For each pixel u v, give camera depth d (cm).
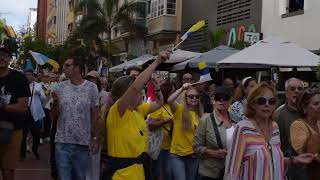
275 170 444
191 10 3180
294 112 589
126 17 3741
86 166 723
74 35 3891
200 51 2772
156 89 768
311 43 1953
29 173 1110
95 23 3762
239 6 2552
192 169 745
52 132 770
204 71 743
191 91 743
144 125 535
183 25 3306
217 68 1395
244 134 450
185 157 746
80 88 727
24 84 661
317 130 543
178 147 743
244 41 2130
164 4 3444
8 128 645
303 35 2008
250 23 2431
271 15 2247
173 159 745
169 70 1834
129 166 515
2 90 644
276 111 605
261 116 455
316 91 552
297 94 579
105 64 3706
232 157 452
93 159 711
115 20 3772
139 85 505
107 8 3794
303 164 493
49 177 1072
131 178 514
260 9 2344
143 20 3812
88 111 725
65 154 717
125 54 3906
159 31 3481
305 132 525
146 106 573
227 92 637
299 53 1137
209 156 629
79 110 720
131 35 3781
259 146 444
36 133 1298
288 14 2116
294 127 534
